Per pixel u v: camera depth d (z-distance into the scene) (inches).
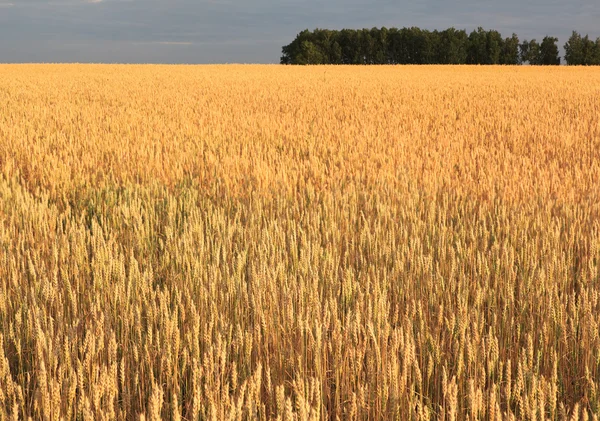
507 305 165.8
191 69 2050.9
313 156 433.1
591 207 290.0
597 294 168.6
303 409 96.7
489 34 3912.4
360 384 125.3
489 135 612.4
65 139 496.1
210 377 120.3
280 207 291.3
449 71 2151.8
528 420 111.8
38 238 241.3
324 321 136.5
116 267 182.2
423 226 253.3
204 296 160.7
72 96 962.7
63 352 130.1
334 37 4087.1
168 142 494.3
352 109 813.2
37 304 167.0
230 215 295.7
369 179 364.2
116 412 121.1
